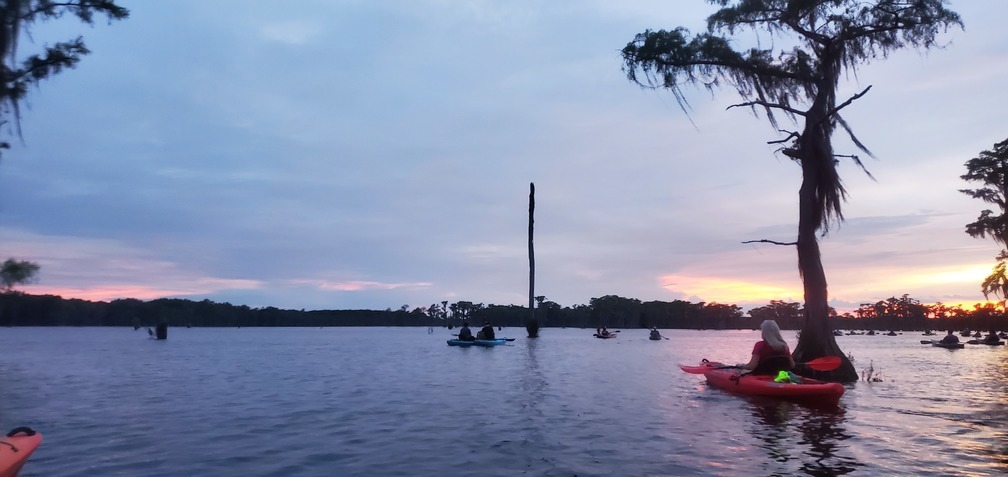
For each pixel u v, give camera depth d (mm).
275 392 13828
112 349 36688
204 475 6352
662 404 11367
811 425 9055
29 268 14367
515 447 7609
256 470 6551
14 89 14102
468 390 13969
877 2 15719
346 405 11547
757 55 17266
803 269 16578
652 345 41844
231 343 47469
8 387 15188
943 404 11250
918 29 15625
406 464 6770
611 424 9242
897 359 26703
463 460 6945
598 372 18828
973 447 7504
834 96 16625
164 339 52688
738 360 26125
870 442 7820
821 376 15570
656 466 6613
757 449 7430
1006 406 10992
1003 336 65875
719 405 11195
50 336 67562
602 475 6258
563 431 8672
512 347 36375
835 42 16469
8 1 13289
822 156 16453
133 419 10000
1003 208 34469
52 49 14844
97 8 14562
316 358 27234
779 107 16844
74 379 17359
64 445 7910
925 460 6832
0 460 5805
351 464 6793
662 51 16906
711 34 17016
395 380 16547
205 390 14367
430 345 41594
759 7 16297
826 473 6281
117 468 6680
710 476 6191
